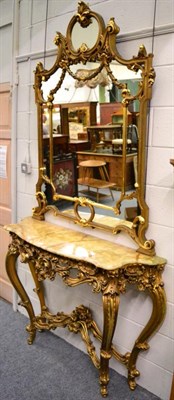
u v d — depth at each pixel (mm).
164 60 1482
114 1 1646
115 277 1505
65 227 2029
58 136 1954
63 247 1689
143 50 1466
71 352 2152
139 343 1748
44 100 1985
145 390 1830
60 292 2225
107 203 1752
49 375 1948
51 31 1990
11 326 2414
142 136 1548
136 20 1569
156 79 1515
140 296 1771
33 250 1839
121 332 1899
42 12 2025
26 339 2270
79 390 1840
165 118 1520
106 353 1662
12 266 2127
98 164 1764
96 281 1557
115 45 1597
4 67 2412
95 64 1678
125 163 1640
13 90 2303
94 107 1735
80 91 1791
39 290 2293
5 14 2312
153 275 1597
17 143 2365
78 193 1895
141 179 1592
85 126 1789
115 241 1771
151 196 1614
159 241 1612
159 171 1571
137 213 1632
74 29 1741
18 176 2408
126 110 1587
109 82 1636
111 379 1912
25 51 2188
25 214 2410
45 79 1960
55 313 2297
